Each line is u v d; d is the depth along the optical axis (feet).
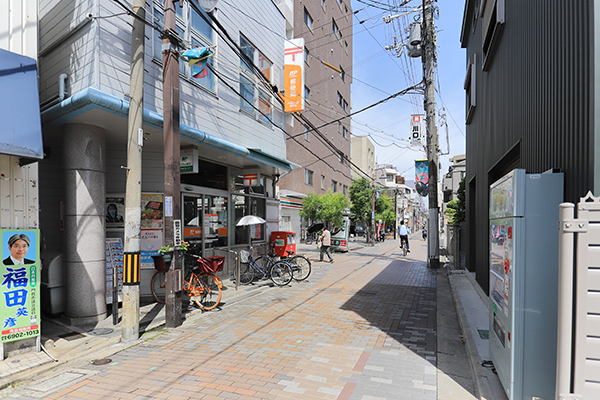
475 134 33.63
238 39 33.45
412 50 48.70
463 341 17.87
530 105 14.74
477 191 31.65
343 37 121.80
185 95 26.14
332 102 110.22
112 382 13.34
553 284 10.40
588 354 8.05
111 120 20.72
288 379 13.48
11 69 14.70
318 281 35.32
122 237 25.66
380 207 123.75
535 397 10.47
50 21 22.31
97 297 21.35
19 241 15.55
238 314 22.90
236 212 36.58
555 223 10.51
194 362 15.16
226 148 27.99
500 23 20.01
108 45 20.13
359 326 20.25
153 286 25.84
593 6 8.95
